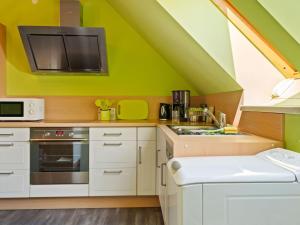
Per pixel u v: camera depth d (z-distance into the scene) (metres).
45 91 3.54
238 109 2.35
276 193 1.20
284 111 1.53
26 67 3.51
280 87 1.99
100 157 2.97
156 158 2.99
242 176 1.19
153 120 3.45
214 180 1.18
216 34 2.15
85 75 3.56
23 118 3.02
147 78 3.64
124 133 2.98
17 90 3.51
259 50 2.16
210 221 1.18
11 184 2.89
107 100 3.53
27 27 2.96
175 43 2.59
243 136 1.95
